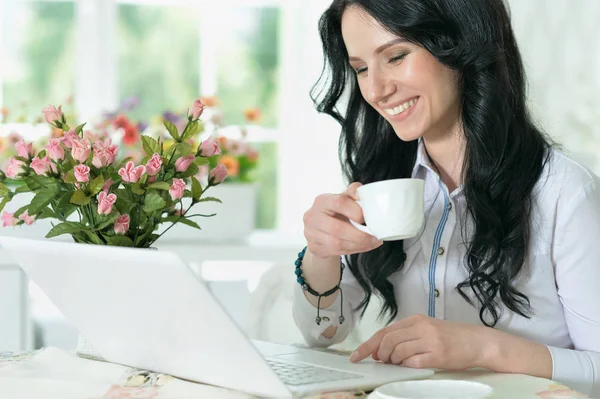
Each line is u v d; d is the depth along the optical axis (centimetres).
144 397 96
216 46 362
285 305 196
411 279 150
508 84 138
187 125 121
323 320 148
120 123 269
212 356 94
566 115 317
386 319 177
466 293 145
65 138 116
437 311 147
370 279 150
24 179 116
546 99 318
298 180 367
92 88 355
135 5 356
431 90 133
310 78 363
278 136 367
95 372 108
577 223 134
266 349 127
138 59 358
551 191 138
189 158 119
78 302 107
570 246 135
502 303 141
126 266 90
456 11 131
